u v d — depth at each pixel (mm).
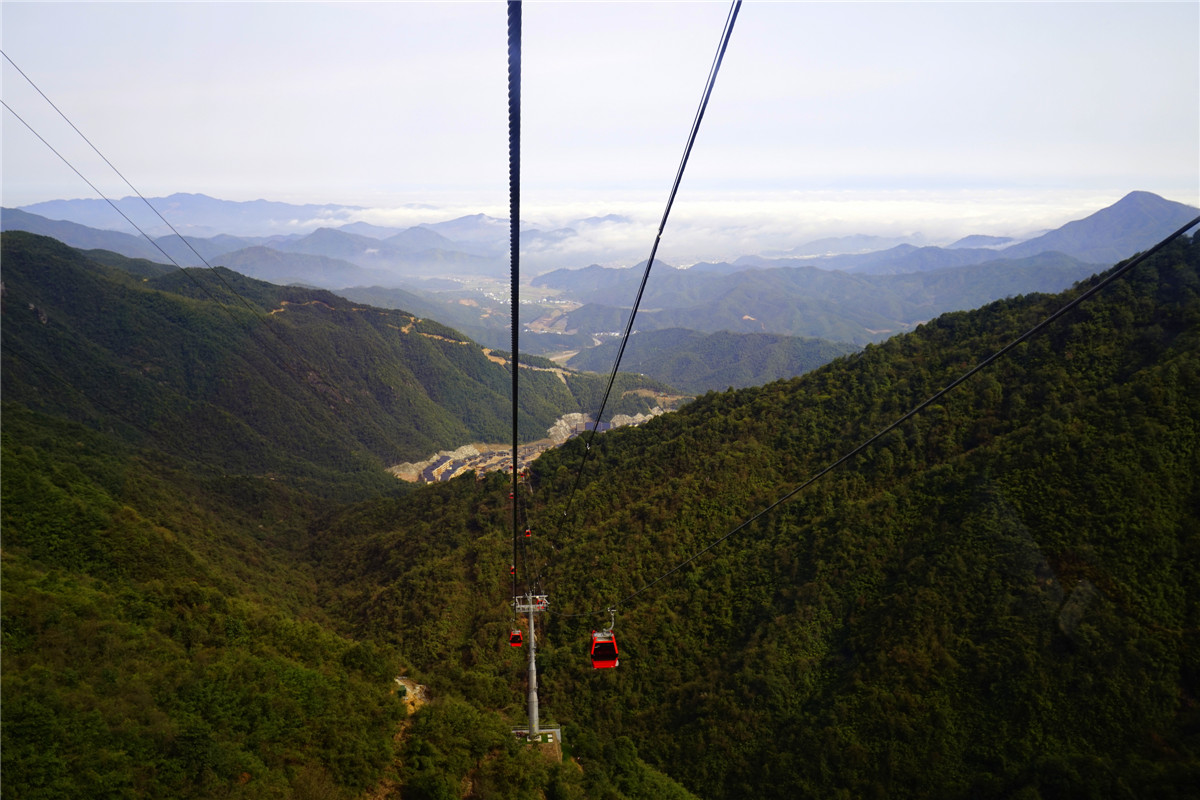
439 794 22469
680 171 7605
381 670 30109
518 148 4711
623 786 30016
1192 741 22500
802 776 30062
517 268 6199
